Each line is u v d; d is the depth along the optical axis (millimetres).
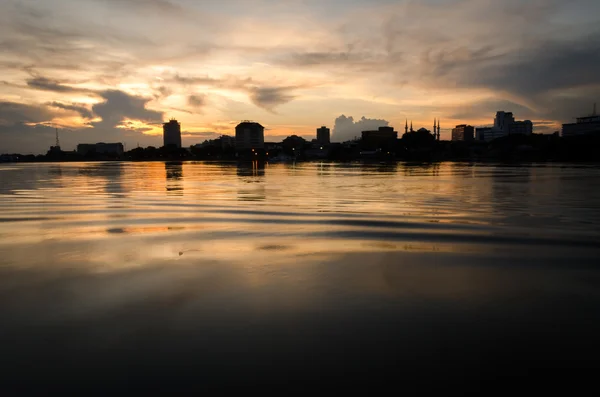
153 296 6430
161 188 30078
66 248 9781
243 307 5961
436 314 5699
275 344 4836
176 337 5027
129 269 7930
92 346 4816
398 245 10008
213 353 4637
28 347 4809
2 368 4363
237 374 4207
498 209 17016
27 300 6297
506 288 6781
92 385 4039
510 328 5258
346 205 18609
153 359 4512
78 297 6414
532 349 4715
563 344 4832
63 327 5332
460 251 9367
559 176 43344
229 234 11492
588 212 15992
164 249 9625
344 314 5703
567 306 5992
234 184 34250
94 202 20281
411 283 7031
